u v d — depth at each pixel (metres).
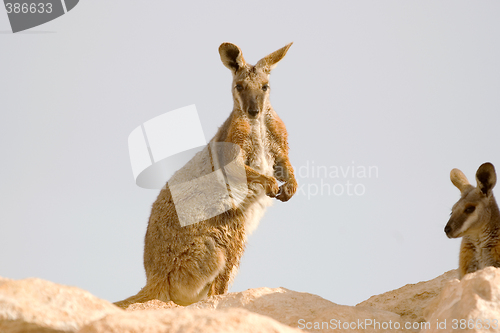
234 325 11.30
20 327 11.91
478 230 20.00
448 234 20.20
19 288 12.53
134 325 11.12
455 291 14.13
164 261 23.91
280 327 11.72
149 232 24.66
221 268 24.05
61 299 12.68
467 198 20.23
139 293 23.91
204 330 11.01
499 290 13.55
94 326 11.11
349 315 16.38
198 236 23.86
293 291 18.53
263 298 17.97
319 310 16.98
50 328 12.05
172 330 11.10
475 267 20.25
